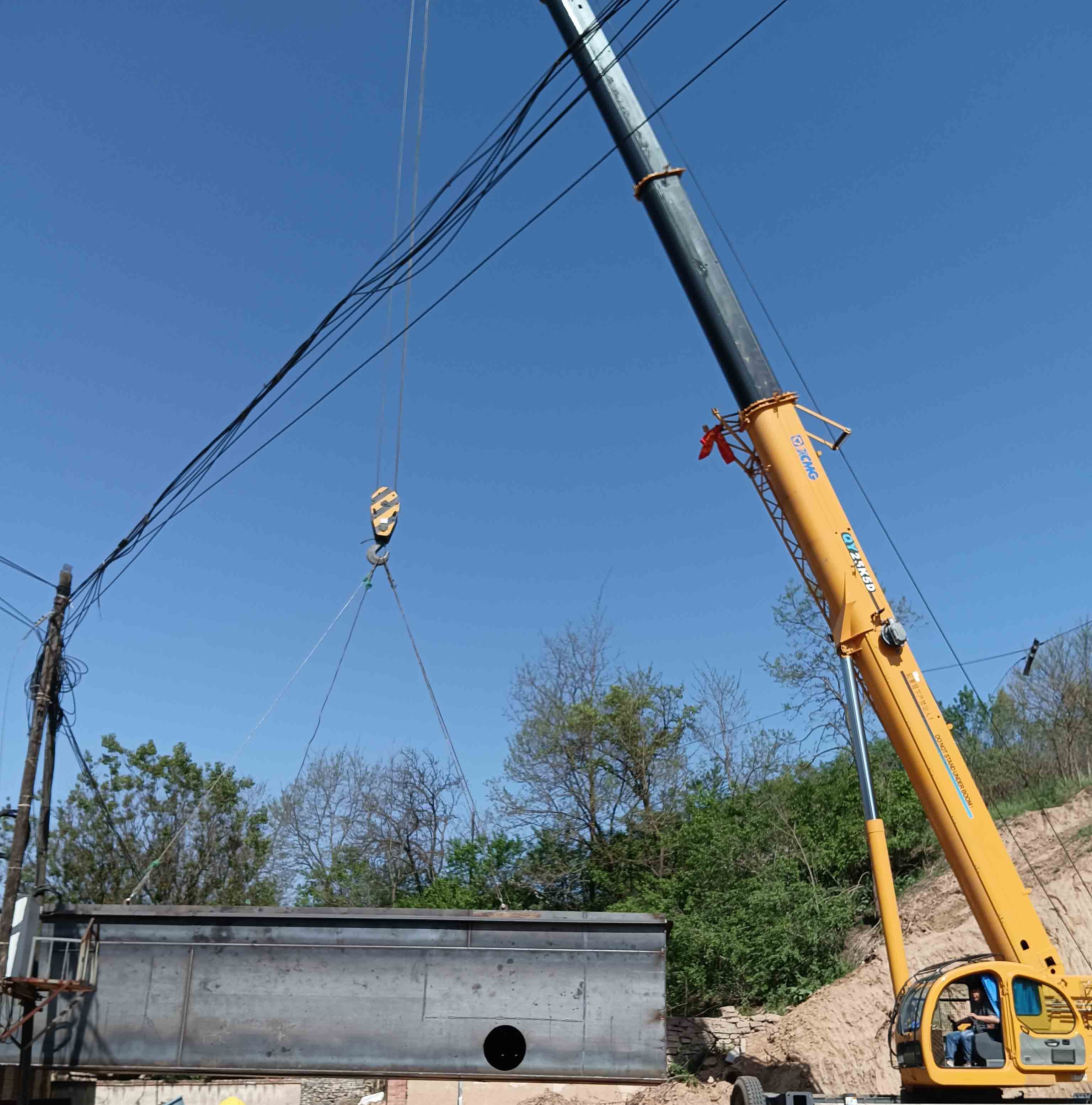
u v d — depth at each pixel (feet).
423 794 159.74
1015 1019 46.52
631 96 60.54
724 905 101.96
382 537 61.00
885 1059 70.74
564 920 60.03
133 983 60.44
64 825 144.77
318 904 153.38
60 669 67.92
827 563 54.44
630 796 140.67
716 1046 83.20
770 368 57.16
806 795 117.70
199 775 151.84
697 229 58.65
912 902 91.97
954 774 51.96
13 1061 59.47
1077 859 81.10
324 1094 116.98
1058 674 126.31
